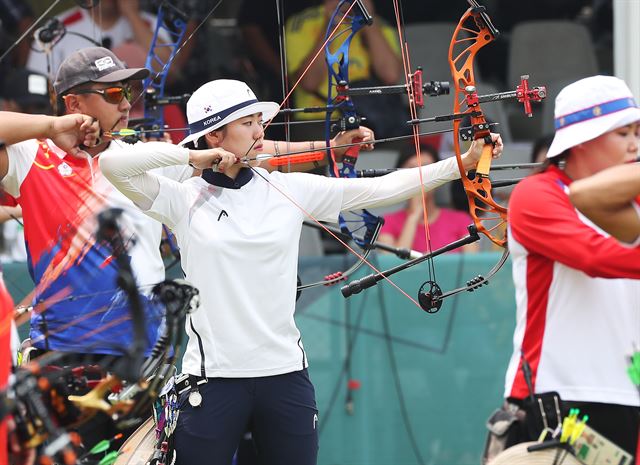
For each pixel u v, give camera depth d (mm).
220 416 14688
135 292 12102
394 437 22047
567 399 12984
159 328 15398
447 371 22078
